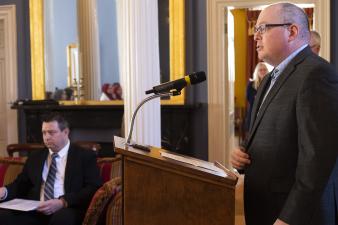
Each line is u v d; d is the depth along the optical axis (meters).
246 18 9.39
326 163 1.46
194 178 1.54
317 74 1.54
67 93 5.40
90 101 5.32
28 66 5.52
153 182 1.59
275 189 1.64
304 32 1.70
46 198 3.02
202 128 4.94
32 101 5.21
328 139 1.47
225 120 4.90
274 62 1.75
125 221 1.62
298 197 1.49
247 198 1.75
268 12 1.71
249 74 9.38
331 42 4.60
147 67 2.98
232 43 5.29
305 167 1.49
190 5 4.91
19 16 5.52
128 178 1.62
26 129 5.35
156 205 1.59
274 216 1.64
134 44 2.97
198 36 4.91
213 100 4.88
